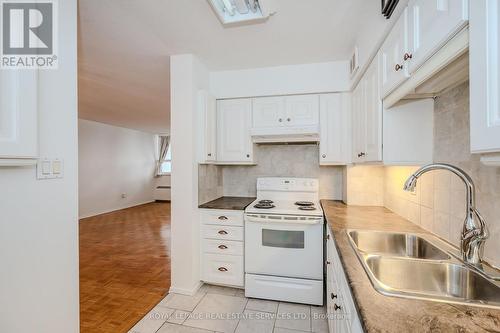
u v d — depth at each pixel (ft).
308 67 7.81
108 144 20.43
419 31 3.26
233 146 8.45
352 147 7.40
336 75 7.63
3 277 3.03
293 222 6.83
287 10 5.11
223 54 7.18
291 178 9.00
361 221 5.60
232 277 7.46
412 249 4.53
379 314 2.14
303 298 6.81
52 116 3.65
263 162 9.60
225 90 8.39
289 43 6.52
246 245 7.22
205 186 8.21
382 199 7.60
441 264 3.31
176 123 7.25
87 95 11.57
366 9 5.08
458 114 3.86
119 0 4.78
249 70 8.23
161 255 10.67
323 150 7.87
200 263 7.68
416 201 5.24
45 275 3.53
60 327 3.74
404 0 3.66
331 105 7.79
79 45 6.64
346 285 3.18
